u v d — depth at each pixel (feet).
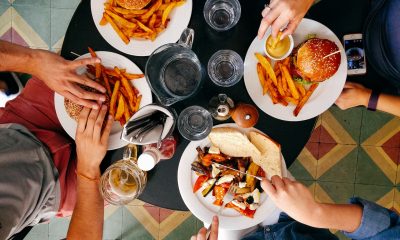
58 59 4.12
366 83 4.60
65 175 4.61
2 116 4.68
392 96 4.50
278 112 4.12
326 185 6.89
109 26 4.16
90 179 4.26
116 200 4.01
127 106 4.18
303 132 4.18
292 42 3.89
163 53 3.96
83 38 4.26
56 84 4.10
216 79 4.16
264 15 3.82
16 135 4.34
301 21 4.05
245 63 4.09
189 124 4.06
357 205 3.80
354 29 4.27
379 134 6.80
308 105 4.11
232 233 4.89
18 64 4.16
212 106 4.07
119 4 3.98
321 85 4.10
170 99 3.96
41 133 4.54
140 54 4.19
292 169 6.91
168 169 4.33
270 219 4.98
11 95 6.45
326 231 4.84
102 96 4.09
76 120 4.27
